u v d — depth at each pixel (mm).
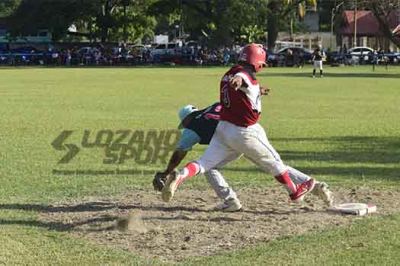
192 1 188000
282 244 19406
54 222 21969
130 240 19984
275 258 18266
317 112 60281
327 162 34156
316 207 23766
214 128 23172
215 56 177875
